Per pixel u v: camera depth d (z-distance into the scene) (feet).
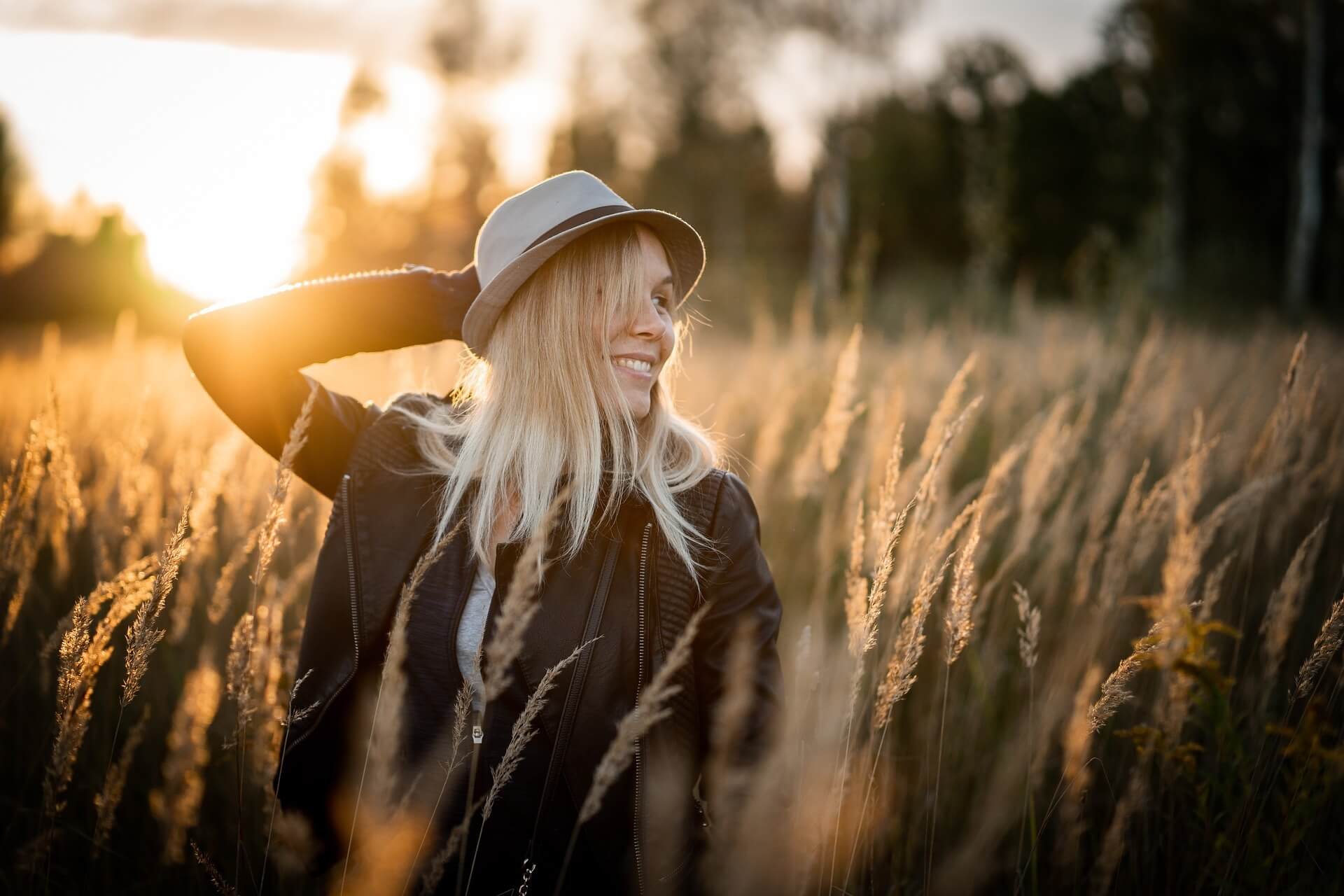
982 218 43.32
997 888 6.36
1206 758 6.46
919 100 79.92
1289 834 5.50
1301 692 5.37
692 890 4.85
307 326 5.50
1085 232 68.85
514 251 5.26
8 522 6.14
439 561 5.00
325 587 5.15
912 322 22.57
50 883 6.30
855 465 11.37
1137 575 8.63
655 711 4.02
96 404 11.50
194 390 13.01
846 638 6.48
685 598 4.89
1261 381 13.15
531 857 4.71
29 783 6.84
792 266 85.10
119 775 5.45
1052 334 18.58
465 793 4.78
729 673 4.96
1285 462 7.86
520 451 5.04
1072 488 9.06
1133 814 6.51
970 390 15.47
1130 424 9.39
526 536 4.88
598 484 4.91
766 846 4.65
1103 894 5.20
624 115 80.28
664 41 72.33
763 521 10.47
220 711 7.10
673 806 4.75
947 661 5.43
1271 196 74.08
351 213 98.48
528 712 4.24
